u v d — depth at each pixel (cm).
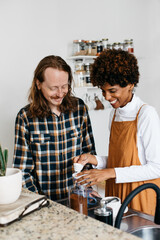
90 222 83
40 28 293
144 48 419
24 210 88
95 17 346
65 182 180
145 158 150
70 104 175
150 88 437
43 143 174
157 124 144
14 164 171
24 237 76
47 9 297
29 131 173
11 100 278
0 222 83
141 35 412
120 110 154
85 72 319
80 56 304
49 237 75
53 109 174
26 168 172
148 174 142
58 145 175
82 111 185
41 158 175
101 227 80
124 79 135
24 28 281
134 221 110
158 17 432
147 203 150
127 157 151
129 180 144
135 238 73
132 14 395
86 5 335
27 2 281
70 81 171
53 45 305
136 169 144
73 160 172
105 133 369
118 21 375
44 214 90
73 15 322
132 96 152
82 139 189
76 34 326
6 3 266
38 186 178
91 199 129
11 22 271
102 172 144
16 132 173
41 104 168
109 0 362
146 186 100
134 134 150
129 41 341
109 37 365
